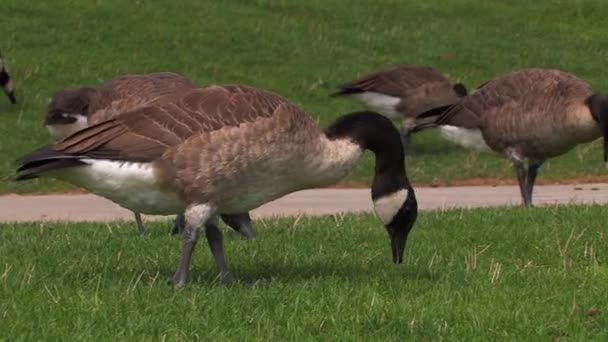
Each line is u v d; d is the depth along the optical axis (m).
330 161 10.87
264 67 32.06
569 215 16.48
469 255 12.98
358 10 37.62
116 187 10.25
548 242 14.04
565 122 17.78
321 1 37.78
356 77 32.06
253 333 9.08
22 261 12.23
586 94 17.81
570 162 26.34
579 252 13.33
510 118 18.48
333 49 33.94
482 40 36.31
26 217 18.86
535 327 9.47
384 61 33.59
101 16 33.72
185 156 10.14
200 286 10.78
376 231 15.20
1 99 28.66
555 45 36.62
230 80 30.91
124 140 10.12
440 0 39.34
